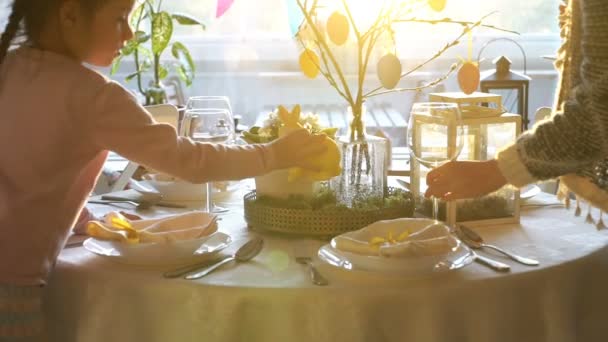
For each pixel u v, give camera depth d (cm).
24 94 117
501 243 131
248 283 111
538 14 371
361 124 139
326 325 107
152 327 113
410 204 140
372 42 138
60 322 122
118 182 193
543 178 118
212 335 110
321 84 386
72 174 120
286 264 120
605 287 126
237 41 390
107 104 117
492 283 111
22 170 117
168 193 166
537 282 114
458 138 131
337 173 131
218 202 167
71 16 118
